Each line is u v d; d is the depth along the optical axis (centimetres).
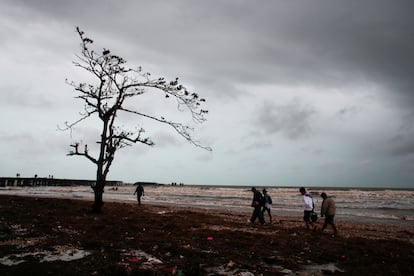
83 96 1599
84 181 13862
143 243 901
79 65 1597
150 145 1684
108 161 1620
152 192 7119
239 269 708
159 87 1711
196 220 1555
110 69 1630
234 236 1084
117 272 632
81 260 708
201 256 801
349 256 868
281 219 2017
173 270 664
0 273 591
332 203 1279
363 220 2247
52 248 797
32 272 607
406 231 1612
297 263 784
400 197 5188
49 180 10994
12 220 1189
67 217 1340
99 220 1295
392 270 748
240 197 5216
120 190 8288
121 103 1655
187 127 1719
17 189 6950
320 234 1267
